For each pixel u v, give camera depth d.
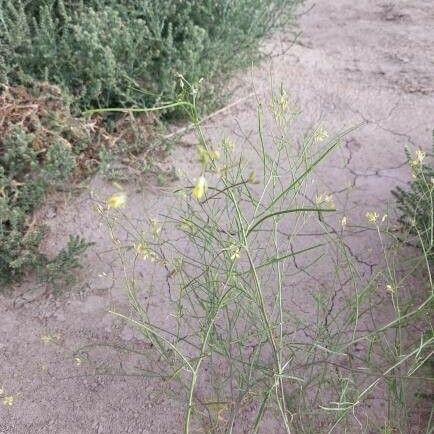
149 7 3.73
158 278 2.91
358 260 2.91
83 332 2.74
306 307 2.74
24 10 3.86
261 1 3.93
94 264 3.00
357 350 2.54
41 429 2.42
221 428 2.34
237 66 3.99
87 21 3.51
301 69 4.24
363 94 3.99
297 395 2.34
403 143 3.59
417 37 4.58
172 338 2.67
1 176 3.05
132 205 3.26
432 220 2.36
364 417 2.34
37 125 3.23
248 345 2.58
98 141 3.41
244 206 3.19
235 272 2.16
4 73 3.38
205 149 2.03
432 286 2.18
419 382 2.41
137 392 2.51
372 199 3.24
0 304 2.87
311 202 3.19
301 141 3.60
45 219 3.21
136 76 3.66
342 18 4.88
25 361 2.65
